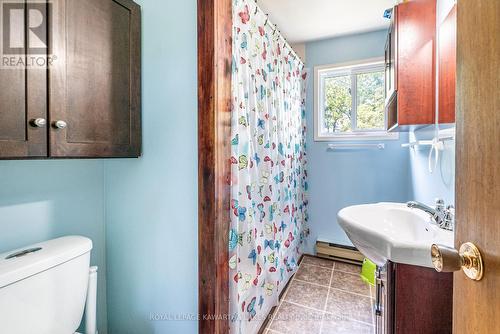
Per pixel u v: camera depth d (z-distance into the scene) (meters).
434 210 1.09
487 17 0.40
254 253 1.46
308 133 2.68
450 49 1.02
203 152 0.98
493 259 0.39
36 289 0.84
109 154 1.02
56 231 1.13
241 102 1.32
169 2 1.10
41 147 0.79
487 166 0.40
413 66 1.17
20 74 0.75
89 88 0.94
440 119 1.10
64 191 1.15
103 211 1.31
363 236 0.94
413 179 2.03
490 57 0.40
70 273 0.96
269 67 1.74
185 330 1.13
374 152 2.42
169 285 1.16
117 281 1.29
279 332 1.57
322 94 2.67
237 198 1.21
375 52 2.36
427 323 0.80
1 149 0.70
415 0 1.16
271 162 1.77
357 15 2.08
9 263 0.82
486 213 0.41
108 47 1.01
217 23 0.95
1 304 0.75
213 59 0.95
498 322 0.37
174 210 1.13
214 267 0.98
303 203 2.66
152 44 1.14
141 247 1.22
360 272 2.31
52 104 0.82
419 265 0.77
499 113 0.38
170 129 1.12
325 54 2.56
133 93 1.13
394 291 0.83
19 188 1.01
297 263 2.42
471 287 0.45
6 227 0.98
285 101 2.06
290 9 1.99
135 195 1.22
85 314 1.08
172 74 1.11
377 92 2.44
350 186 2.53
